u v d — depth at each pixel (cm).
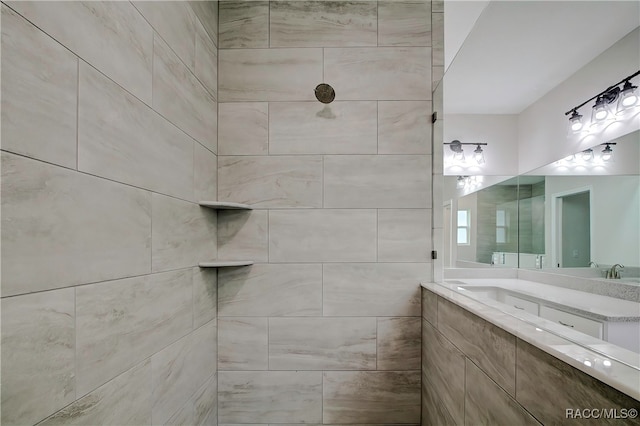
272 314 170
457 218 149
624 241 60
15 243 60
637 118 58
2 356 58
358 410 168
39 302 65
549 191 87
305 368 169
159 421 112
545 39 90
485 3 153
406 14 172
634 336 58
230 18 173
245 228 170
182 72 130
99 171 82
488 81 121
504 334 87
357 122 171
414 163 171
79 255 75
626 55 61
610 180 65
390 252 170
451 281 156
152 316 107
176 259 125
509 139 108
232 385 169
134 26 97
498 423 90
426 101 171
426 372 159
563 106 82
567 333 77
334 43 172
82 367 76
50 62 68
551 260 85
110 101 86
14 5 60
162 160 114
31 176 64
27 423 62
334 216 170
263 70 172
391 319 169
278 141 172
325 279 170
